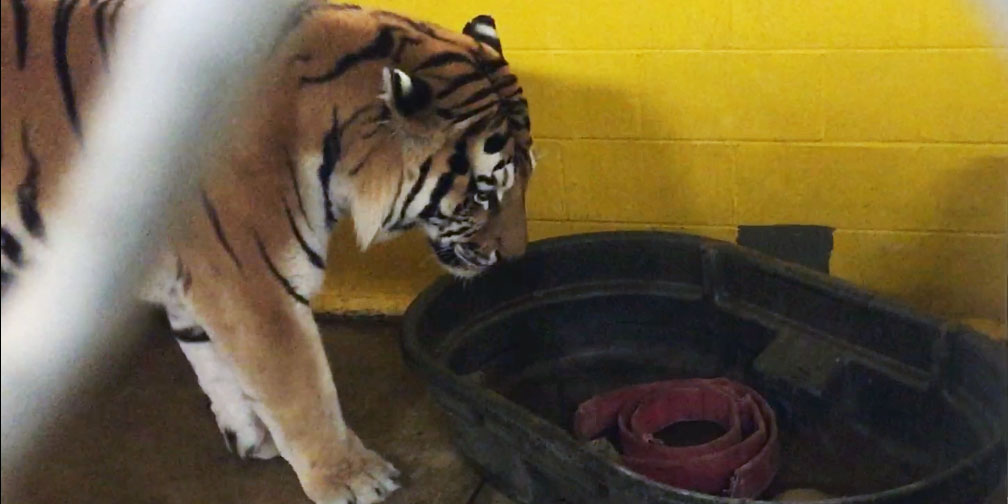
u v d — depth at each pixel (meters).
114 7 1.35
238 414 1.87
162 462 1.94
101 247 1.42
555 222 2.21
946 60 1.82
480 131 1.52
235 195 1.47
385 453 1.91
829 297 1.82
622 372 2.06
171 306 1.68
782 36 1.87
